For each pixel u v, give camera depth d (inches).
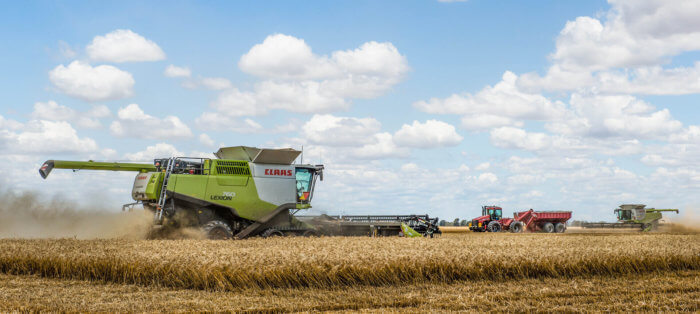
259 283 508.7
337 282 518.9
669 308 424.8
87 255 596.1
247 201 1021.8
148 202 989.2
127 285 527.5
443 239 946.1
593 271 606.2
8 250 663.8
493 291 499.2
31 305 426.3
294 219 1097.4
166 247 699.4
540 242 860.0
